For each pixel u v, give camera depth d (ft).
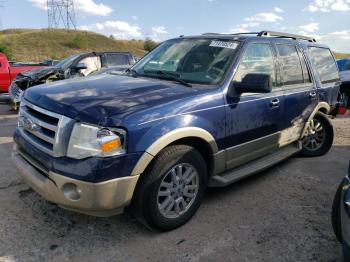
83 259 9.70
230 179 12.66
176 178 10.84
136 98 10.40
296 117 16.12
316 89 17.53
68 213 11.99
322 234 11.35
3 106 36.14
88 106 9.66
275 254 10.26
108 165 9.18
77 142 9.27
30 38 213.05
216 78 12.31
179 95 10.92
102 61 36.88
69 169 9.28
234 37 13.97
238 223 11.83
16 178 14.75
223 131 11.93
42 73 32.24
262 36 14.74
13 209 12.11
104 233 10.94
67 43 220.43
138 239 10.70
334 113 20.74
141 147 9.62
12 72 41.78
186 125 10.56
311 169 17.19
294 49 16.53
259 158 14.84
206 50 13.62
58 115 9.72
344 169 17.30
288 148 16.79
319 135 19.01
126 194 9.71
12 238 10.46
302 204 13.41
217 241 10.75
